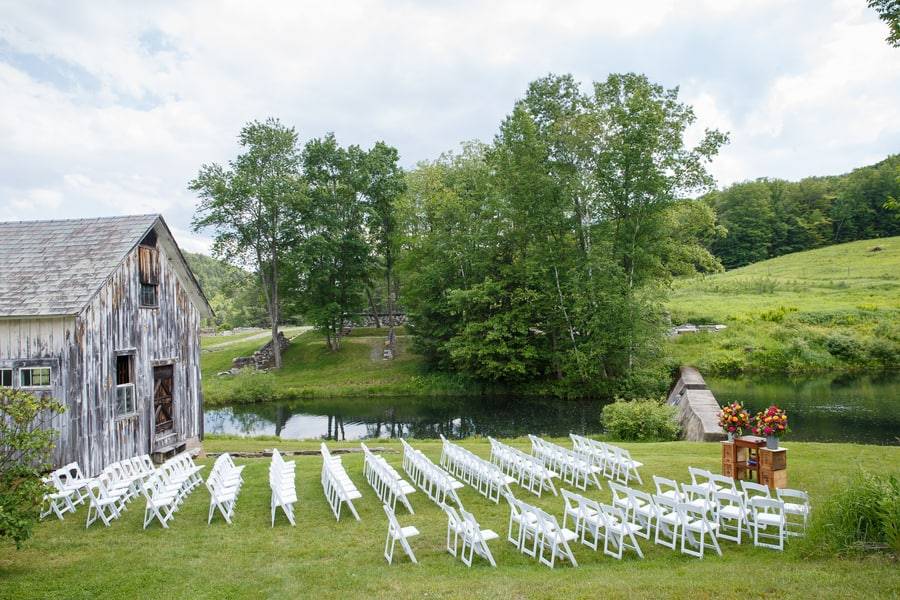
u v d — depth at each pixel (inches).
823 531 295.4
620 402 787.4
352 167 1648.6
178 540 362.3
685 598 232.7
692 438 724.0
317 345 1768.0
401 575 292.0
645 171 1152.2
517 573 289.4
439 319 1497.3
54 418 504.1
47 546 354.3
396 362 1578.5
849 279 2082.9
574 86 1307.8
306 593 269.9
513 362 1293.1
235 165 1539.1
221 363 1657.2
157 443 631.8
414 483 491.2
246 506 439.5
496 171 1381.6
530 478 448.1
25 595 277.9
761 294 2007.9
